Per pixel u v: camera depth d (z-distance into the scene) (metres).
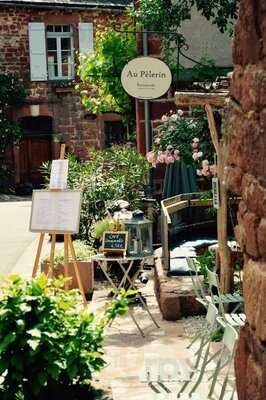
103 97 15.42
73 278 8.71
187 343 6.55
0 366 4.75
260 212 2.46
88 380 5.26
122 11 25.58
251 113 2.50
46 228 7.65
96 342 5.06
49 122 26.30
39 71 25.59
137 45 12.59
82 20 25.64
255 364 2.53
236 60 2.68
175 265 8.52
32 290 4.99
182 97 6.66
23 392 4.86
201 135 9.22
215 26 12.25
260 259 2.52
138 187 11.33
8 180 25.97
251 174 2.54
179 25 11.77
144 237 7.80
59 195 7.71
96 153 11.82
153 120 12.26
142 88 10.47
